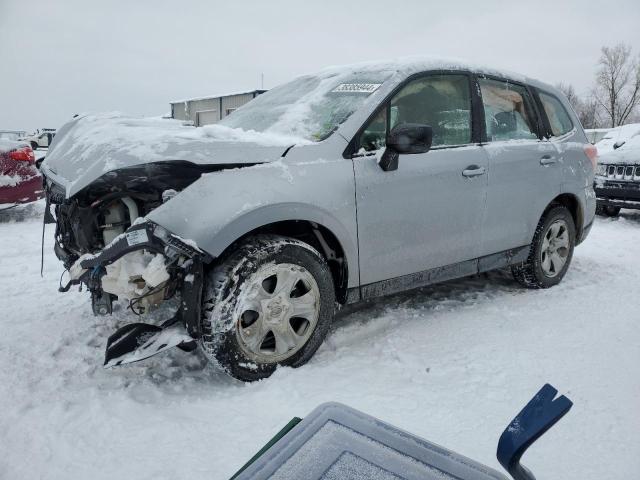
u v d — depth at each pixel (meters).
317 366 2.59
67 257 2.95
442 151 3.13
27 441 1.97
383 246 2.87
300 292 2.62
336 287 2.86
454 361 2.67
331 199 2.59
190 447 1.94
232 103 19.64
